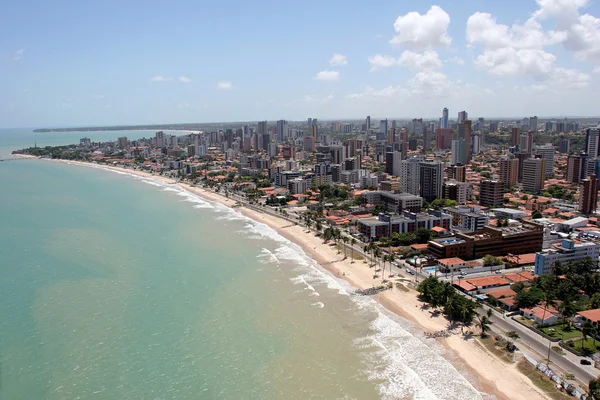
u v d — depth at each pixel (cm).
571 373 12769
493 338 14800
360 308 17388
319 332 15575
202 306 17538
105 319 16400
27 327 15800
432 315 16700
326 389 12512
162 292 18788
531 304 16550
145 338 15162
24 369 13462
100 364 13738
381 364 13650
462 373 13138
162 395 12331
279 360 13925
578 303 16812
